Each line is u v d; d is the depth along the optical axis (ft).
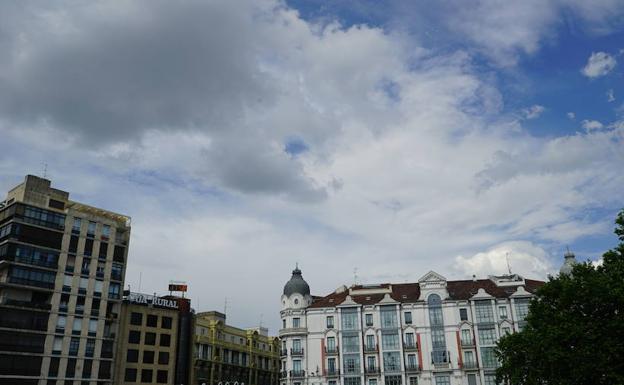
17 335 275.80
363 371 330.95
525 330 206.69
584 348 162.61
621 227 174.29
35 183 309.63
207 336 385.29
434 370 324.39
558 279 191.52
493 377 317.42
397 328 336.70
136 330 330.75
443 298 340.80
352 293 365.61
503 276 367.86
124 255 331.77
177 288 390.83
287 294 364.58
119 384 312.50
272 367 456.86
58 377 284.61
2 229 290.97
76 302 301.22
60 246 301.43
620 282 165.27
